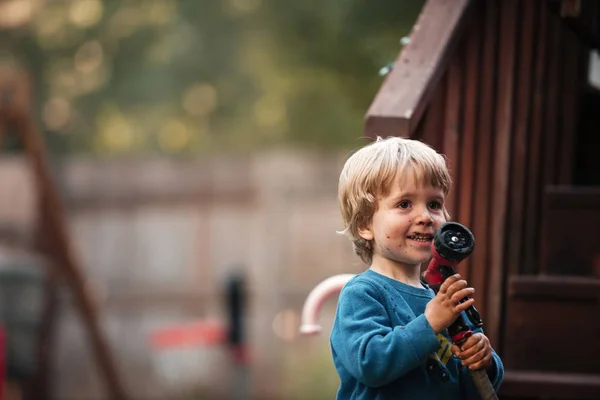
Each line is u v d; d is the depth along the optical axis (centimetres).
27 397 1423
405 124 428
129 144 2303
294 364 1535
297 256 1622
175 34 2062
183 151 2259
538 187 489
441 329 331
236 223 1639
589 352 462
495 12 476
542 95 486
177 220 1656
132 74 2192
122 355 1653
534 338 466
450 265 337
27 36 2203
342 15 1247
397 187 346
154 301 1656
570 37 493
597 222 485
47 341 1430
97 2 2180
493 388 357
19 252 1563
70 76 2245
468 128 473
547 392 457
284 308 1614
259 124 2148
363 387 350
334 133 1758
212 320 1644
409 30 1204
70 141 2277
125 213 1667
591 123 562
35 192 1481
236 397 1376
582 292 461
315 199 1622
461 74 473
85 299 1391
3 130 1334
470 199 472
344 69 1338
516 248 479
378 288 351
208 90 2158
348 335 344
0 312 1379
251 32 2005
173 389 1512
